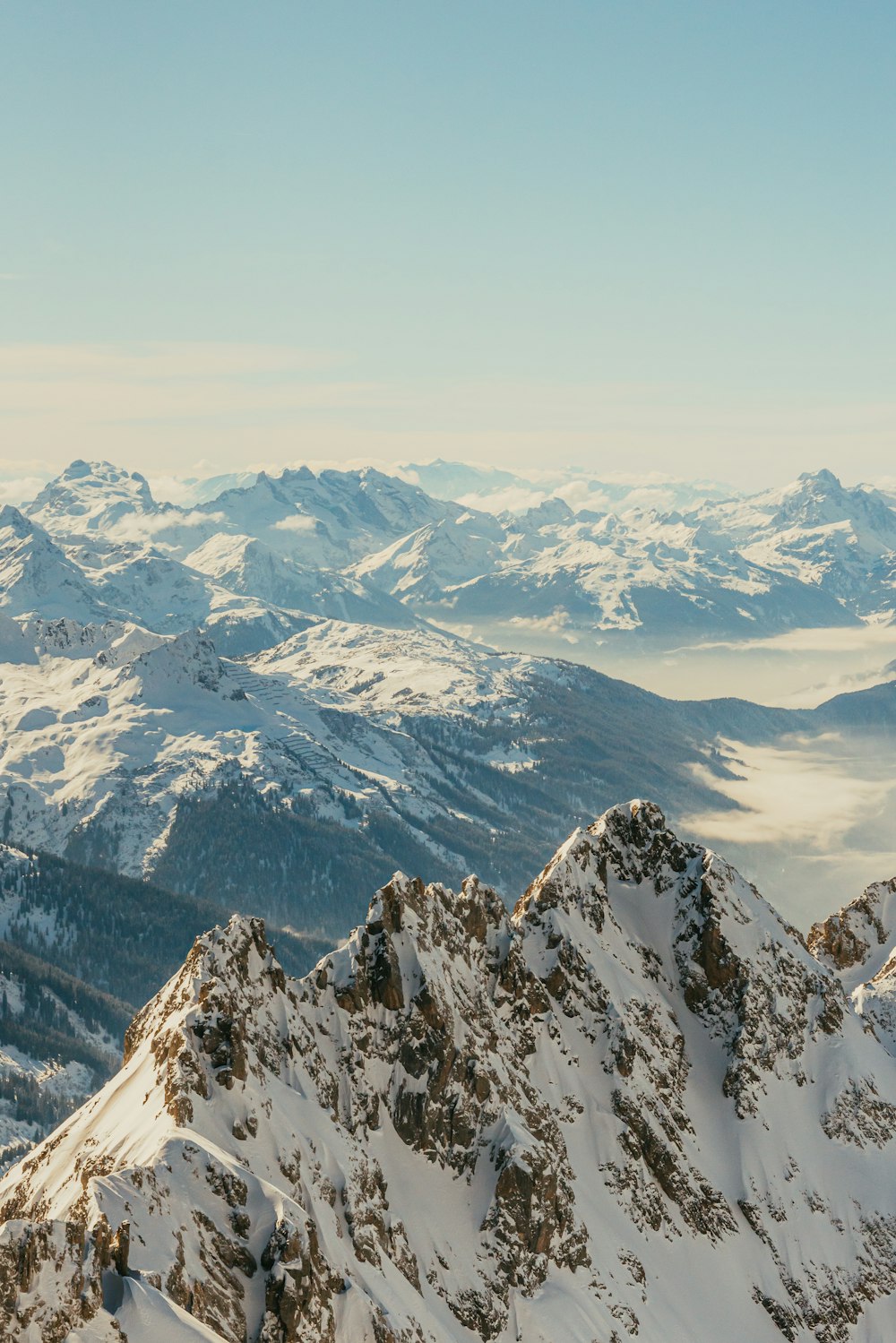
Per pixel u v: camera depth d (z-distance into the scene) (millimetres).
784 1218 155250
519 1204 133000
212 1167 108812
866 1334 148875
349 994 142000
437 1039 139750
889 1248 156750
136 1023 142500
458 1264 128000
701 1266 147125
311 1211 116125
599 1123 153000
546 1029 157625
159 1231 100250
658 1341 134250
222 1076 121250
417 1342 112750
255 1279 103625
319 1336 102625
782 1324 146250
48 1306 88562
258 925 142125
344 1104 135000
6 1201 126188
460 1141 137000
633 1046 159500
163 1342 90812
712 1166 157250
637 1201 148500
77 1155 123375
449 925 155125
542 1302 129500
